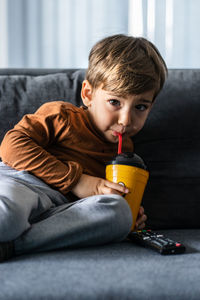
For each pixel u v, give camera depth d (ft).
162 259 2.42
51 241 2.57
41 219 2.90
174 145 3.91
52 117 3.44
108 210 2.71
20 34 7.86
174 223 3.82
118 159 3.21
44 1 7.82
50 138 3.49
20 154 3.21
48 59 7.91
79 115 3.59
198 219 3.84
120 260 2.37
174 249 2.57
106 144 3.67
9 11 7.81
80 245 2.68
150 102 3.42
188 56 7.88
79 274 2.09
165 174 3.85
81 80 4.04
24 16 7.84
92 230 2.65
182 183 3.85
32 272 2.12
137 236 2.89
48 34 7.87
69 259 2.38
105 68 3.37
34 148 3.23
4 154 3.26
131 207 3.20
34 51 7.89
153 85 3.39
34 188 3.02
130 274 2.10
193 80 4.06
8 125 3.74
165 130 3.92
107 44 3.57
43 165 3.21
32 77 4.05
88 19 7.83
